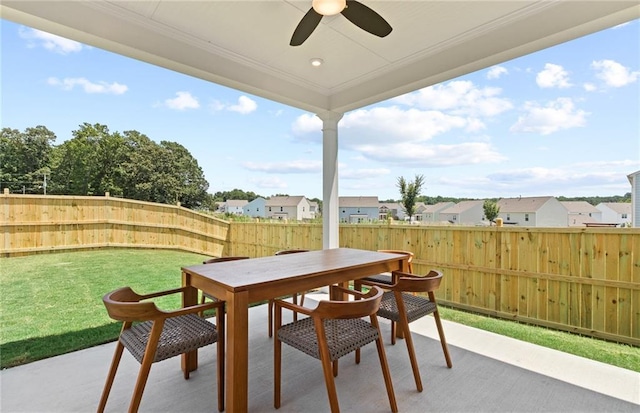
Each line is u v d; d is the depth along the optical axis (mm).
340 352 1670
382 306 2271
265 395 1927
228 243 7000
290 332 1840
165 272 4973
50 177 9141
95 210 6027
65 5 2240
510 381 2074
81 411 1750
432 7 2367
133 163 10414
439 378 2113
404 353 2506
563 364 2305
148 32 2637
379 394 1930
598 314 2814
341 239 4879
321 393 1947
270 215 15445
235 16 2494
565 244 3000
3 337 2730
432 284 2129
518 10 2408
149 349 1516
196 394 1931
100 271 4844
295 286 1950
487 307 3490
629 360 2371
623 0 2023
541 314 3129
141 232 6418
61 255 5594
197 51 2941
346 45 2947
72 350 2512
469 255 3629
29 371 2182
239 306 1645
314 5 1941
